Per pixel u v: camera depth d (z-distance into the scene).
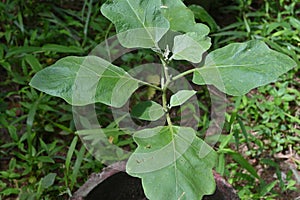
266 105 1.78
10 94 1.82
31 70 1.95
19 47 1.85
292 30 2.01
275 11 2.12
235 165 1.60
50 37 2.01
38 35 2.06
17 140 1.66
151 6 0.87
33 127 1.74
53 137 1.77
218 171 1.45
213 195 1.07
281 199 1.59
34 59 1.79
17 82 1.81
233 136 1.66
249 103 1.79
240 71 0.83
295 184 1.62
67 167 1.47
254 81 0.83
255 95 1.82
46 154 1.69
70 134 1.77
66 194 1.49
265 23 2.00
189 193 0.78
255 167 1.68
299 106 1.83
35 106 1.66
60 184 1.60
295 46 1.97
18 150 1.73
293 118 1.72
